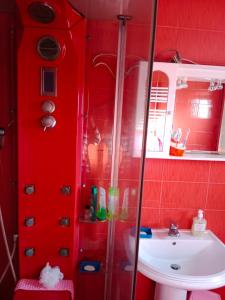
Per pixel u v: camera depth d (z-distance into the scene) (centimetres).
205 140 156
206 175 157
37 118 119
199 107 152
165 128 145
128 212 118
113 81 142
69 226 130
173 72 140
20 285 126
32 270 132
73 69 117
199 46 145
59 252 132
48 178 125
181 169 155
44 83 117
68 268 134
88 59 139
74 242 134
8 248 142
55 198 127
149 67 84
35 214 127
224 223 163
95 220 144
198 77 147
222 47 146
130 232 112
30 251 130
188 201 159
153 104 144
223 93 151
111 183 148
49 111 118
